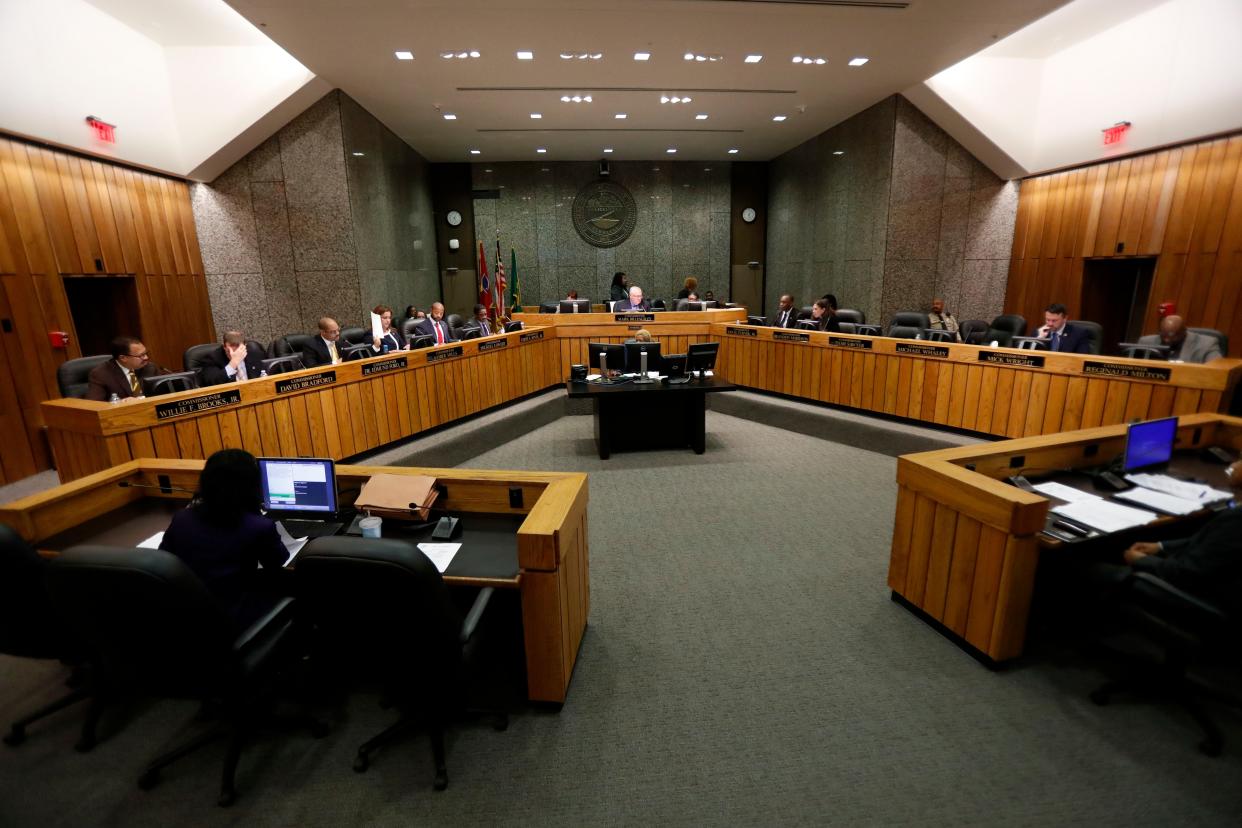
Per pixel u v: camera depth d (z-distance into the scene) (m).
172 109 7.75
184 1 6.57
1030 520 2.58
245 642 2.09
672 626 3.22
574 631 2.80
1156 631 2.41
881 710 2.56
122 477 3.26
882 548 4.12
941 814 2.06
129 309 7.55
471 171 13.77
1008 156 9.16
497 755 2.35
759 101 9.12
